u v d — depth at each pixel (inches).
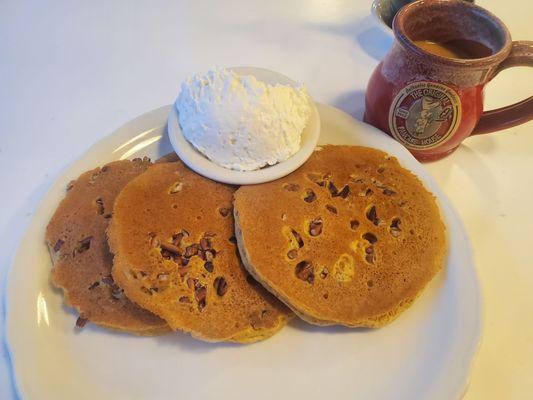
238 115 10.1
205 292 9.1
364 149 11.6
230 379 8.6
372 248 9.8
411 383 8.5
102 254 9.7
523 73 15.0
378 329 9.2
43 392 8.0
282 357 8.9
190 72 14.8
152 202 10.0
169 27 16.3
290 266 9.3
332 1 17.7
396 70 10.8
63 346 8.8
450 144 11.7
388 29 15.1
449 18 11.2
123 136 11.8
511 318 9.7
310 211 10.0
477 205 11.6
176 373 8.6
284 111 10.4
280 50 15.7
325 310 8.9
